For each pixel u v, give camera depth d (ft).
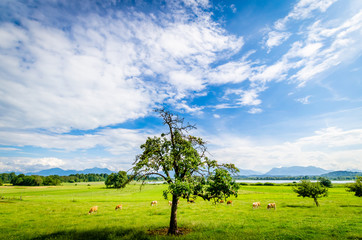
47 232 60.49
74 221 80.64
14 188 426.10
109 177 365.61
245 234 55.72
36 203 147.33
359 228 62.08
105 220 82.38
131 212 106.73
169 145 63.10
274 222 75.92
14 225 72.59
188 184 49.98
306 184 136.98
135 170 58.34
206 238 50.31
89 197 223.10
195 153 61.16
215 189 52.31
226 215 96.17
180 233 56.75
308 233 57.21
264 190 303.68
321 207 121.70
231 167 58.95
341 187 322.55
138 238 52.29
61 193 292.40
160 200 184.96
